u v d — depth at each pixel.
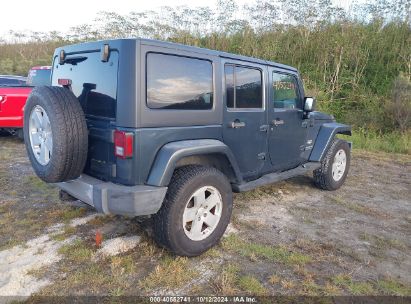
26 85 8.42
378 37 13.82
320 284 3.02
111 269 3.10
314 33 14.62
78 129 3.01
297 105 5.02
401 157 8.45
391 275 3.22
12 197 4.88
